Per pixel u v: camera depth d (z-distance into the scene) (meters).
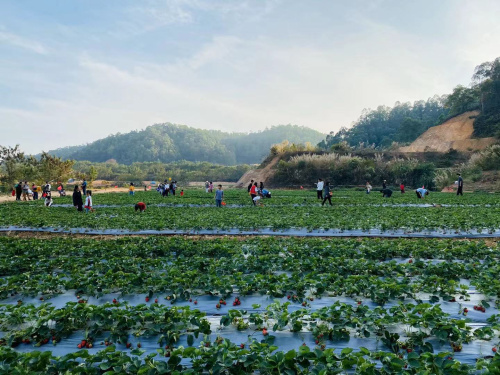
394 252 11.30
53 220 18.67
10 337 5.66
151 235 15.99
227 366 4.39
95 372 4.48
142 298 7.73
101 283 8.16
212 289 7.81
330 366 4.40
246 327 6.18
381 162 60.69
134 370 4.45
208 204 29.22
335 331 5.70
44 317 6.05
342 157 63.03
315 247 11.38
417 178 55.78
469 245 11.47
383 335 5.77
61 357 4.72
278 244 12.59
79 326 6.18
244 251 11.37
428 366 4.50
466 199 30.47
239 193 43.59
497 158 49.22
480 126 82.31
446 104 104.56
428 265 9.23
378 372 4.57
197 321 5.84
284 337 5.84
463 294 7.49
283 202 29.67
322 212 21.67
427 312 5.72
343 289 7.80
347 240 13.08
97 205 29.42
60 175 58.50
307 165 62.47
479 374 4.48
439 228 15.96
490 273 8.64
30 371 4.43
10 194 49.09
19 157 51.75
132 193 39.75
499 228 15.64
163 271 9.53
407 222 16.72
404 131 123.38
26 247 11.99
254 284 8.02
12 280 8.27
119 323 5.88
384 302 7.24
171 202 30.56
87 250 11.66
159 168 139.25
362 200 30.64
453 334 5.49
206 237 15.57
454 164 64.69
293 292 7.80
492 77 93.81
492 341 5.62
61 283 8.20
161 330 5.90
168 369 4.50
